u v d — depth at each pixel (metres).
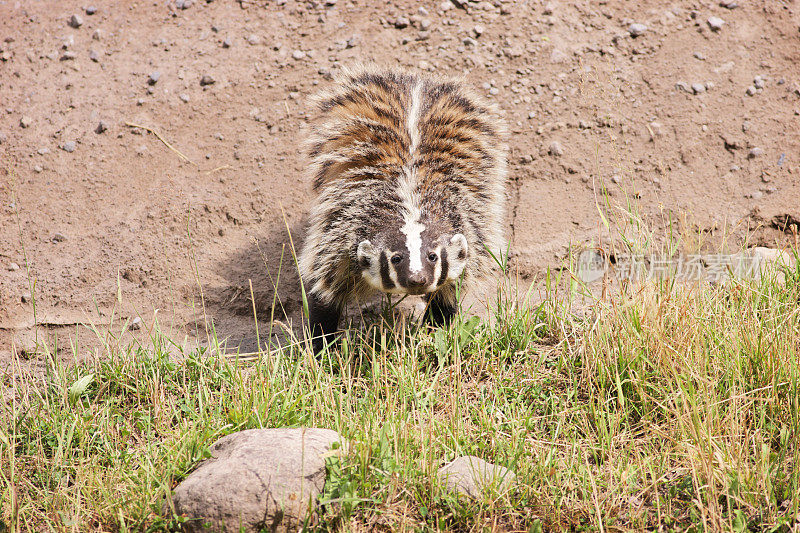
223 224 12.41
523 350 9.32
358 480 6.92
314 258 9.96
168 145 13.27
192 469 7.36
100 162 13.07
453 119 10.50
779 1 14.45
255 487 6.62
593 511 6.84
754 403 7.86
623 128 13.16
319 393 8.34
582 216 12.16
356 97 10.81
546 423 8.19
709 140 12.80
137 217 12.34
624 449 7.58
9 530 6.99
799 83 13.24
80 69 14.30
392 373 8.81
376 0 15.28
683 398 7.32
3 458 7.82
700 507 6.40
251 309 11.29
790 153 12.35
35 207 12.47
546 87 13.80
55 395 8.95
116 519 7.02
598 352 8.57
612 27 14.62
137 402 8.99
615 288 10.78
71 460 7.85
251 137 13.41
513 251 11.76
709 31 14.27
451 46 14.35
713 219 11.77
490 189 10.45
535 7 14.88
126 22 15.07
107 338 10.48
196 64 14.36
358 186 9.75
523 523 6.85
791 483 6.79
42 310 11.01
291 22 15.02
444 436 7.75
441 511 6.90
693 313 8.79
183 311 11.10
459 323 9.46
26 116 13.61
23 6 15.27
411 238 8.85
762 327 8.53
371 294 10.27
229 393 8.71
